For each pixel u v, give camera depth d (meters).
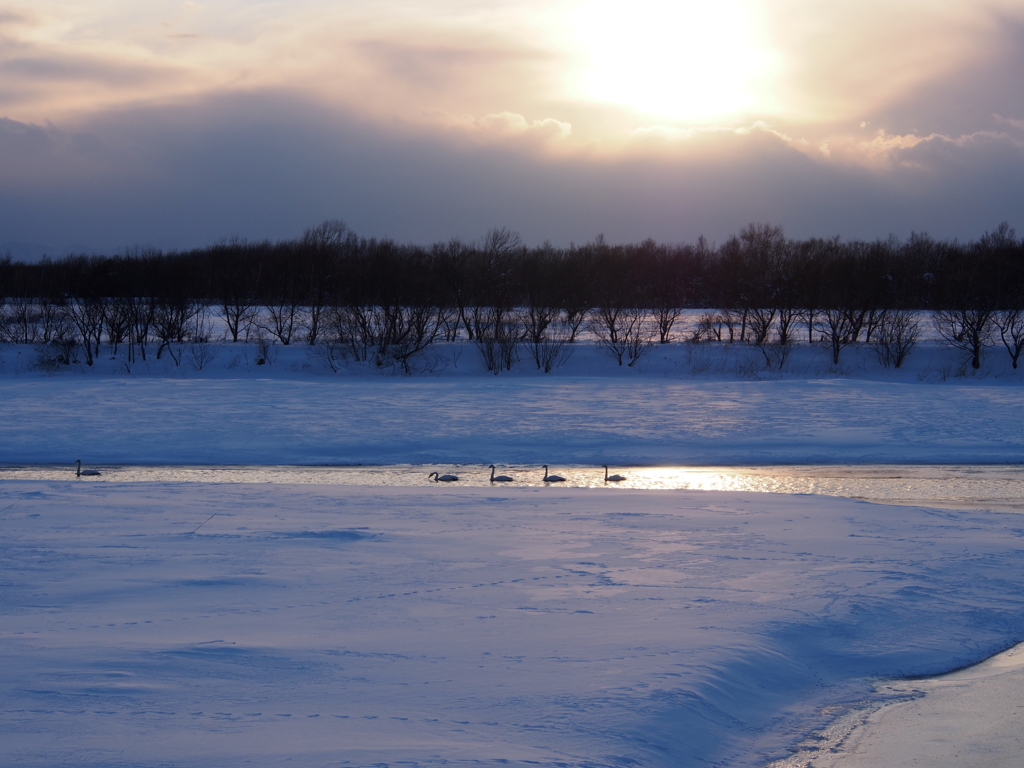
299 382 56.53
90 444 33.34
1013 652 10.01
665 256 111.19
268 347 71.12
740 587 11.98
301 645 8.75
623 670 8.12
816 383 55.69
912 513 19.17
